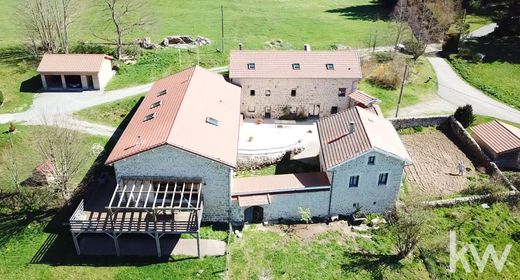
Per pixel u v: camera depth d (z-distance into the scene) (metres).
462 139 58.91
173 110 45.16
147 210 39.00
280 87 59.56
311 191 44.56
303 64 59.84
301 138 57.22
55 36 72.69
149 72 70.56
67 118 58.41
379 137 45.62
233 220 44.78
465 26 85.00
